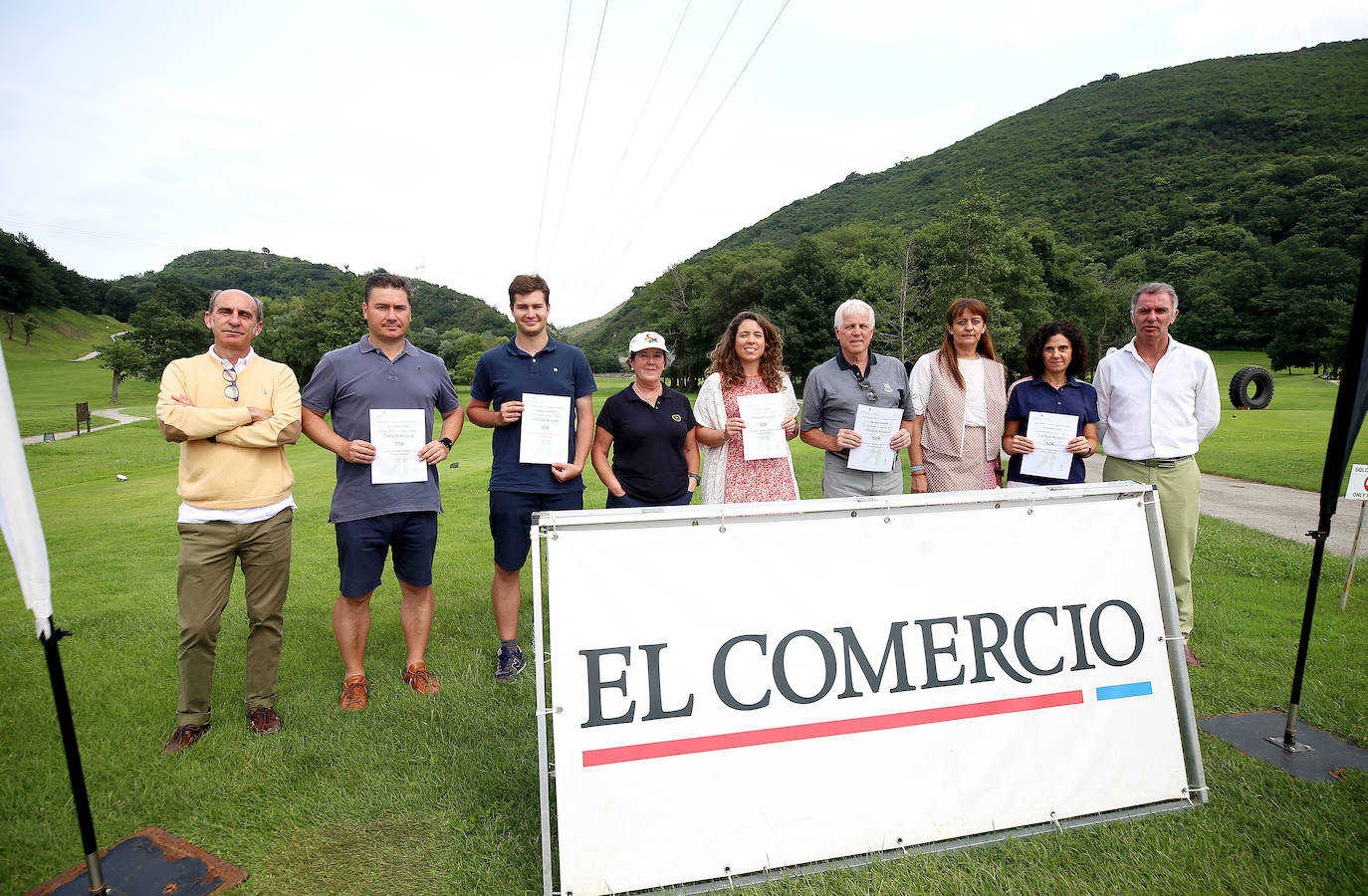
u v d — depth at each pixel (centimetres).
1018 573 279
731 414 400
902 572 268
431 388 371
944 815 250
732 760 238
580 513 240
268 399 328
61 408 4991
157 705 358
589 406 412
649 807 229
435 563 640
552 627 234
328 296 6100
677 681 240
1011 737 263
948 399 410
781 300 6356
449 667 403
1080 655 277
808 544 261
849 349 404
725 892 224
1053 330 411
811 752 245
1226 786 279
